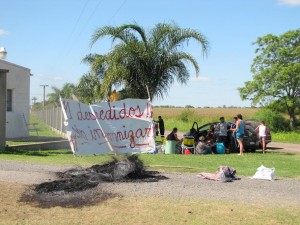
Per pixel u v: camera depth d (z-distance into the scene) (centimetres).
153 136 1033
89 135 979
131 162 998
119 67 2066
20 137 2189
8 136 2130
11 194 830
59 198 812
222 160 1532
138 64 2111
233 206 768
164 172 1114
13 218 701
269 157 1698
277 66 4269
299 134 3638
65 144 2003
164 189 888
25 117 2233
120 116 1012
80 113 974
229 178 1011
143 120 1029
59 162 1298
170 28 2138
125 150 1009
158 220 690
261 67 4447
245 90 4456
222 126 1961
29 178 980
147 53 2102
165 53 2123
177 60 2147
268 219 699
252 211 740
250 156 1723
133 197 817
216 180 1005
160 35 2128
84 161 1342
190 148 1803
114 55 2080
